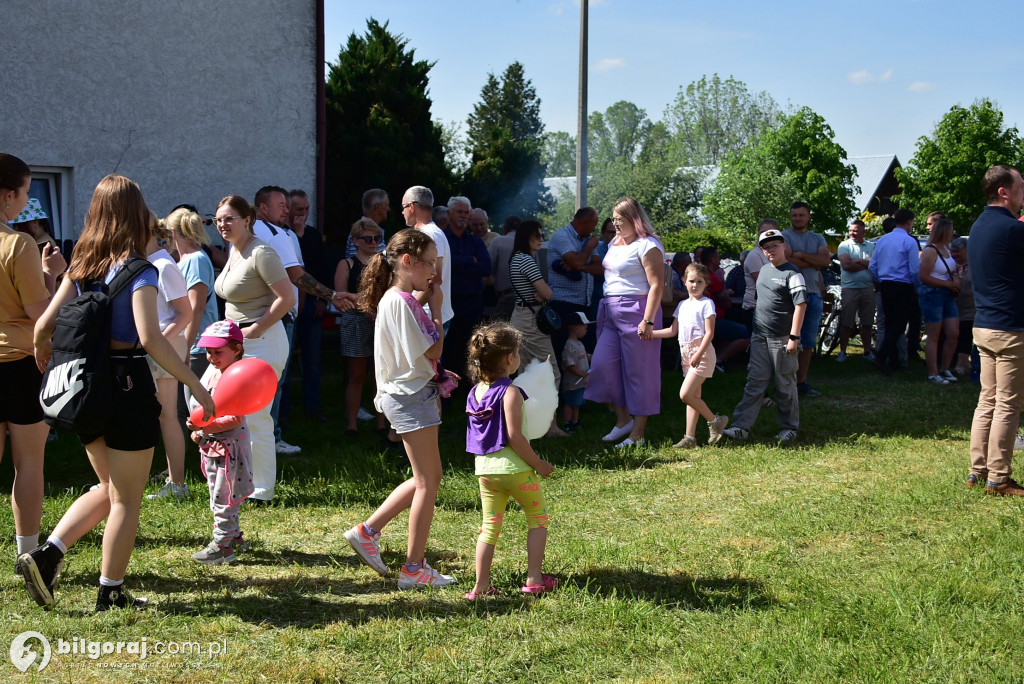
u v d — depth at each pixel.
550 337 7.84
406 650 3.60
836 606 3.96
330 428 8.10
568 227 8.96
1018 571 4.36
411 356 4.16
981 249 5.85
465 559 4.72
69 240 9.86
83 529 3.95
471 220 10.30
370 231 7.70
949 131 42.44
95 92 10.38
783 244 7.64
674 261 12.09
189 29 10.97
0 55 9.73
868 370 11.95
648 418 8.70
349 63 19.06
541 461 4.12
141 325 3.72
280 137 11.80
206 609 3.97
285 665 3.46
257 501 5.69
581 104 17.73
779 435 7.78
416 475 4.27
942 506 5.61
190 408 5.06
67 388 3.63
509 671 3.43
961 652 3.52
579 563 4.61
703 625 3.82
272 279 5.51
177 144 11.01
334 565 4.61
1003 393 5.80
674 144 53.38
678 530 5.18
